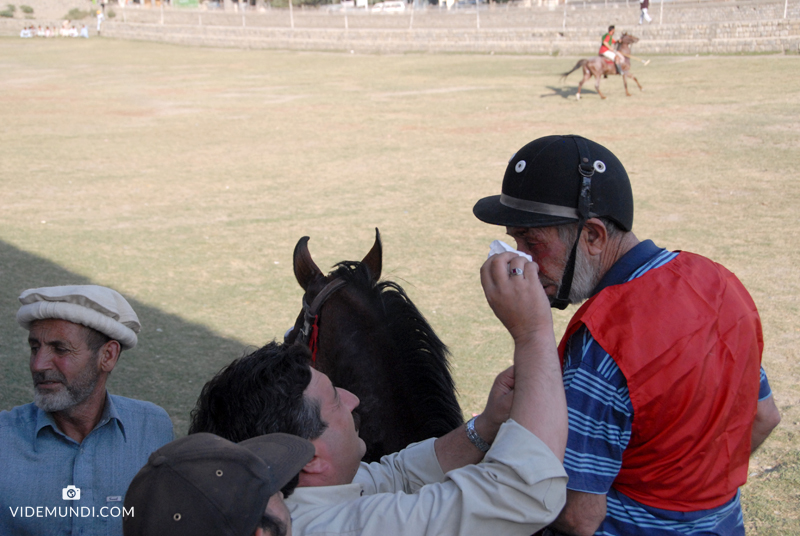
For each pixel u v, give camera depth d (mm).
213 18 48312
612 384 1406
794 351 4812
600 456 1410
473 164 11828
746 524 3121
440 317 5773
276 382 1505
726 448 1467
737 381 1452
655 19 29609
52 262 7422
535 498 1288
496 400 1620
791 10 25500
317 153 13336
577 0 40344
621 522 1482
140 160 13117
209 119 17891
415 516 1345
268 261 7387
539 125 15008
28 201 10188
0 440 2062
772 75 19219
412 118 16844
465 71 26172
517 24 35062
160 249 7867
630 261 1547
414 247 7668
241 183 11117
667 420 1393
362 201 9781
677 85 19156
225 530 1134
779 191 9148
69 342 1998
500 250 1551
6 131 16562
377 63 30844
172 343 5406
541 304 1393
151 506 1146
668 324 1417
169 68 31766
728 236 7465
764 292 5902
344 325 2357
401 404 2262
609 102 17375
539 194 1512
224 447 1214
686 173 10344
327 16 42938
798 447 3705
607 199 1510
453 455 1686
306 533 1403
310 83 24906
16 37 53812
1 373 4855
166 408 4371
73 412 2062
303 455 1352
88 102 21562
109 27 50844
